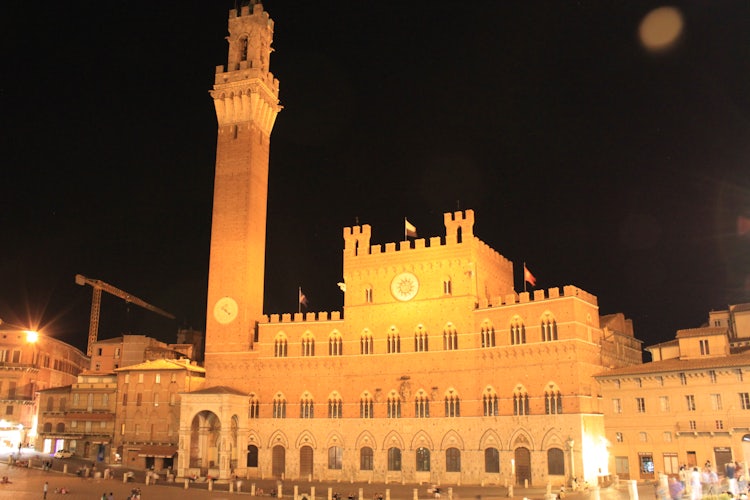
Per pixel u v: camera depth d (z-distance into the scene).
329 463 118.38
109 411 141.38
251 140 136.12
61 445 143.38
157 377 134.50
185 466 117.25
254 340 130.75
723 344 97.06
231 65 141.88
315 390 122.12
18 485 98.31
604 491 86.31
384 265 121.81
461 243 115.69
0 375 155.00
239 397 122.12
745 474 68.69
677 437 92.00
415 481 110.94
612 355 113.44
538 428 101.38
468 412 109.06
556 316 102.69
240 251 131.75
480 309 111.44
